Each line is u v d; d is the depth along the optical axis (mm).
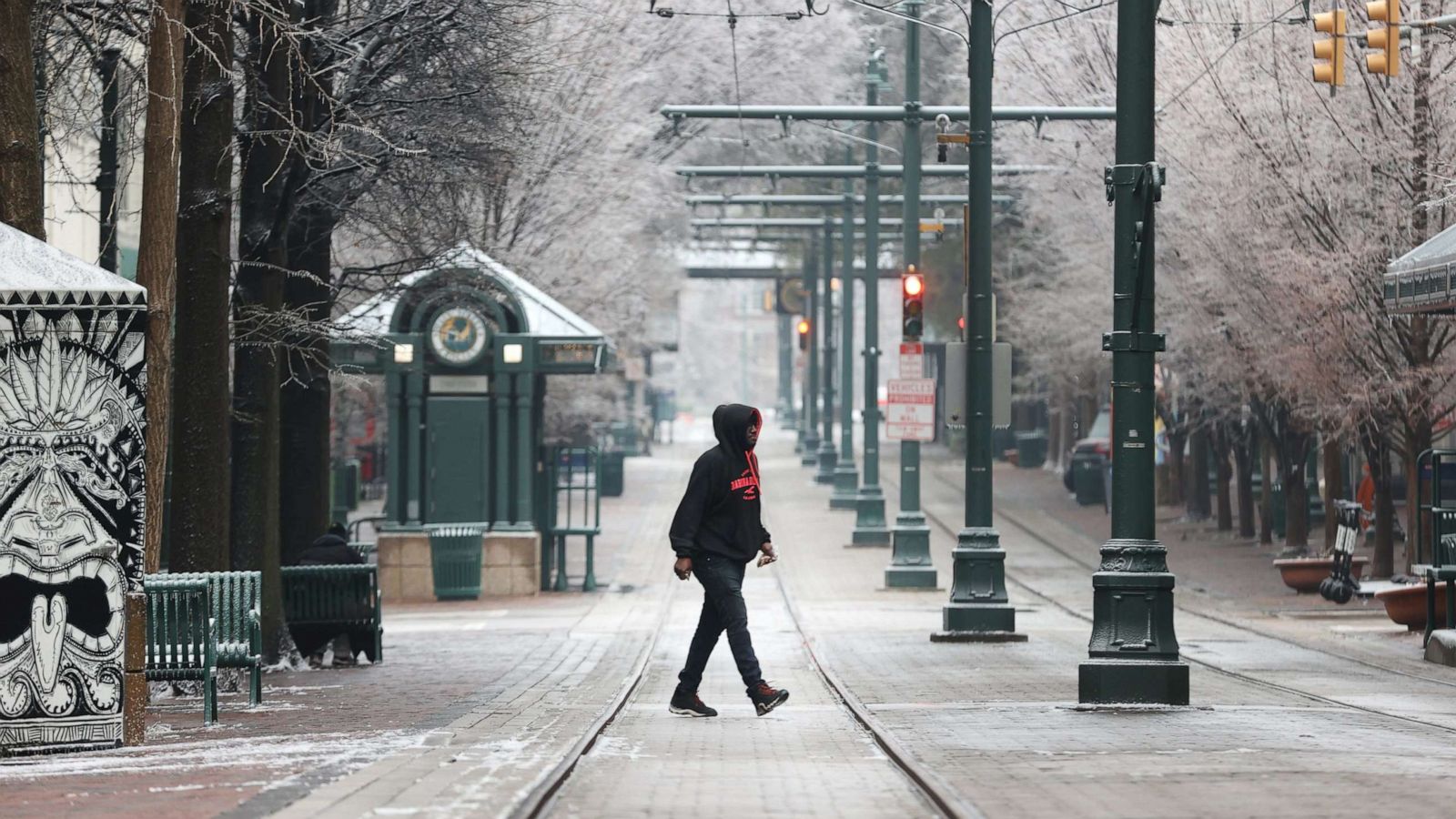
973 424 77875
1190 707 46469
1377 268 87375
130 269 91125
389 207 68188
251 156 61781
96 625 38406
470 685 57625
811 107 106062
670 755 38094
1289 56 88250
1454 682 55938
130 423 38469
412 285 80312
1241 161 91000
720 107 104812
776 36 136625
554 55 92750
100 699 38469
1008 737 40156
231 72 54844
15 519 38000
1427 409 91500
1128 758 35625
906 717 45281
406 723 44688
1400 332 88625
